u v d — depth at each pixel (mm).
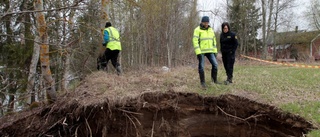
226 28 7059
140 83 7105
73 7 4191
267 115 5641
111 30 7672
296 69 12602
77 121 5648
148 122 5930
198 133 6250
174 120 6039
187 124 6102
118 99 5586
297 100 6094
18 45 11930
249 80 8312
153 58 16469
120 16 15320
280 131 5492
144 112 5848
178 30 16984
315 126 4832
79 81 7965
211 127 6207
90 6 4871
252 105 5789
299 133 5070
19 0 5039
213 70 7086
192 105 6055
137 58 17031
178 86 6910
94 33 7543
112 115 5641
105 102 5504
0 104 5152
